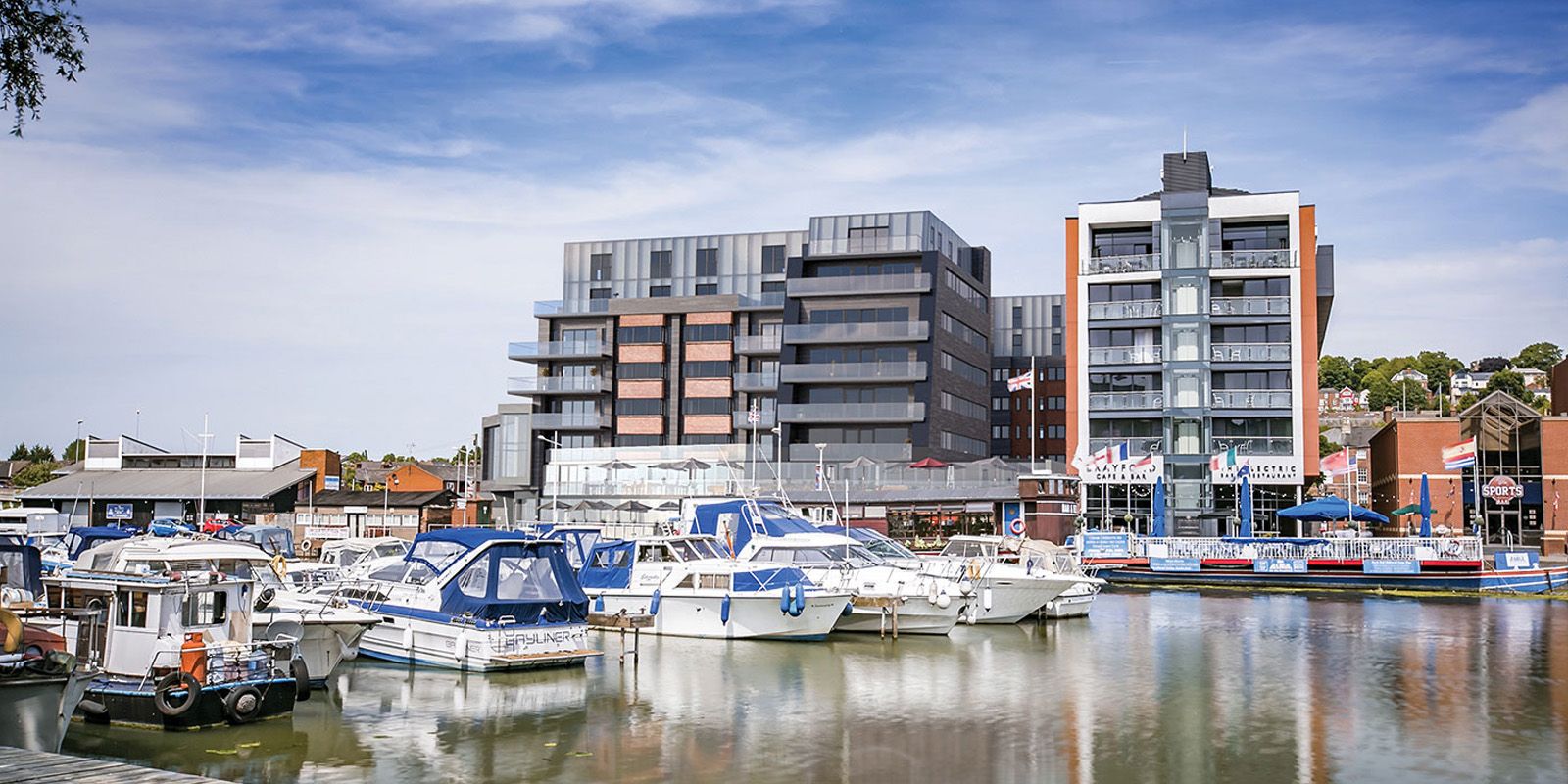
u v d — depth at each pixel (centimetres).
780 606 3888
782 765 2320
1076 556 5406
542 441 10344
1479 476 8144
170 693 2458
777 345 10075
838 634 4225
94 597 2670
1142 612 5091
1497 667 3516
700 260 10700
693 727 2650
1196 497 8088
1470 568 5934
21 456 16738
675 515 5281
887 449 9331
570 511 8750
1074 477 8044
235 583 2647
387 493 10225
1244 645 4025
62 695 2148
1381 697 3045
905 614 4169
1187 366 8125
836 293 9600
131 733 2477
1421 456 8200
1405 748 2483
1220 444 8106
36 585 3044
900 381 9419
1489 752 2450
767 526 4359
